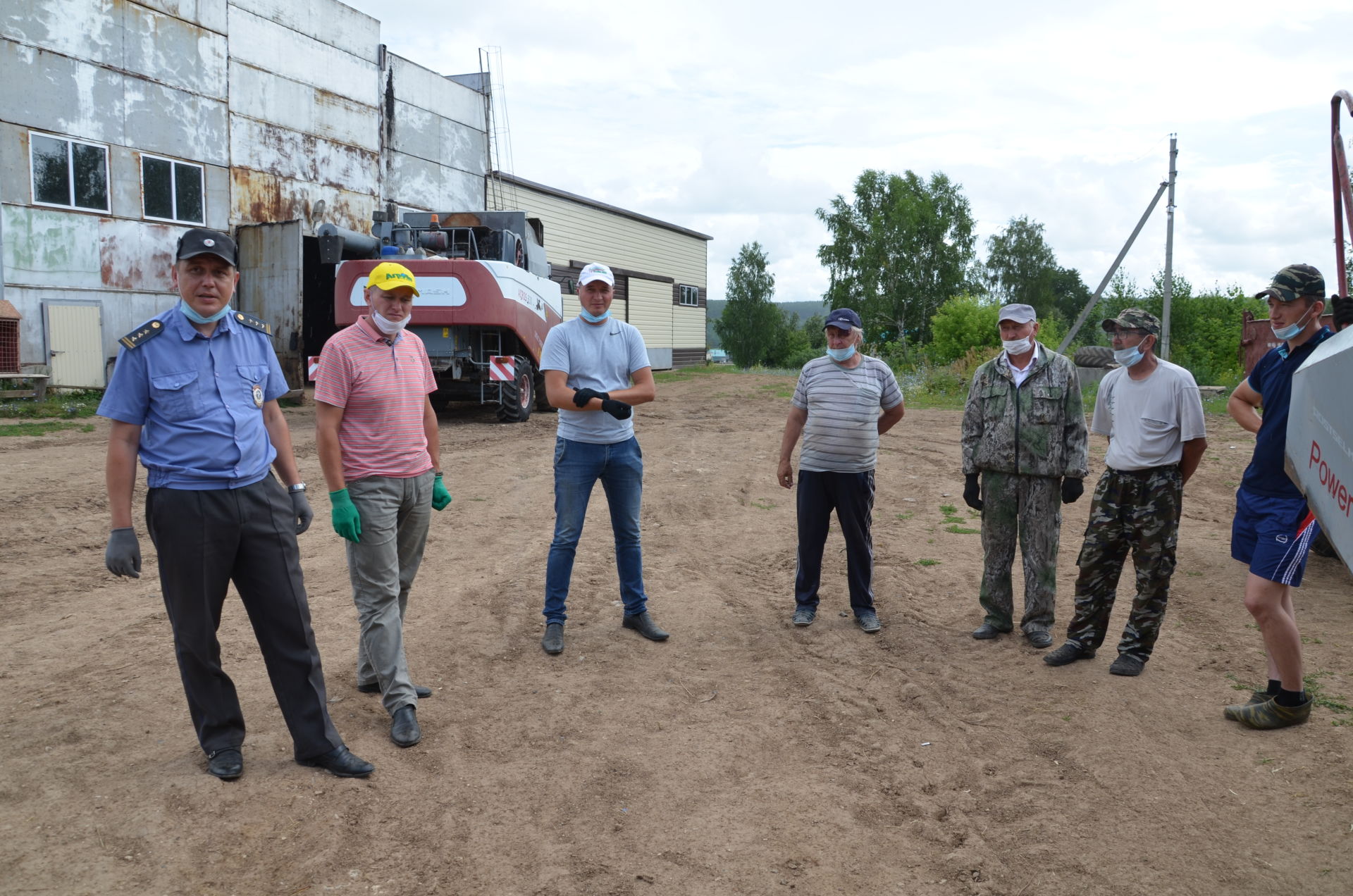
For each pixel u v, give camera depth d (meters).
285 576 3.41
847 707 4.23
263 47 20.33
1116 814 3.25
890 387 5.39
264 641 3.43
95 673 4.47
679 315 38.66
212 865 2.86
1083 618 4.72
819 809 3.31
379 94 23.69
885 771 3.61
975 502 5.16
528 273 14.92
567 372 4.95
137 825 3.04
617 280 33.34
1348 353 1.96
